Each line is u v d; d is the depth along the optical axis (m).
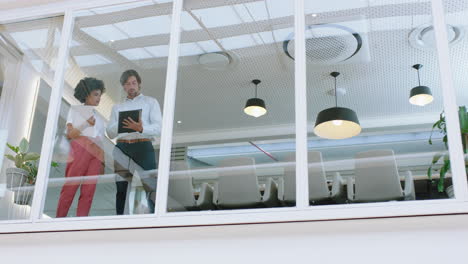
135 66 3.41
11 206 3.12
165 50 3.39
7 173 3.28
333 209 2.57
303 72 3.14
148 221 2.76
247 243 2.56
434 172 2.70
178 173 2.99
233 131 3.16
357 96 3.42
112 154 3.14
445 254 2.33
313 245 2.48
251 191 2.85
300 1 3.34
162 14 3.50
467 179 2.52
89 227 2.80
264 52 3.38
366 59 3.53
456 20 3.28
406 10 3.38
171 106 3.19
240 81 3.35
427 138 2.87
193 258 2.59
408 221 2.44
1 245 2.87
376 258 2.39
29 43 3.68
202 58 3.41
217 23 3.45
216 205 2.85
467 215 2.39
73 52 3.52
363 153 2.88
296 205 2.72
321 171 2.85
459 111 2.73
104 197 3.01
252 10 3.44
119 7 3.58
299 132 2.98
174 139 3.12
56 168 3.17
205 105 3.28
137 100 3.28
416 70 3.32
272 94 3.23
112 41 3.51
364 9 3.44
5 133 3.47
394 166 2.80
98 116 3.29
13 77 3.65
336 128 3.13
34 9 3.70
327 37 3.47
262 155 2.98
